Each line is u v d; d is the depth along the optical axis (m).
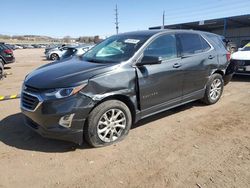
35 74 4.50
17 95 7.85
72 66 4.56
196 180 3.37
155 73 4.77
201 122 5.34
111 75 4.22
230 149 4.17
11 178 3.49
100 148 4.26
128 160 3.89
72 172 3.61
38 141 4.52
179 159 3.89
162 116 5.70
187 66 5.42
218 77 6.46
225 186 3.24
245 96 7.35
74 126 3.94
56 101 3.84
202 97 6.18
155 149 4.21
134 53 4.61
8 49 15.17
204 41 6.12
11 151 4.18
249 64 9.42
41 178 3.48
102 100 4.19
